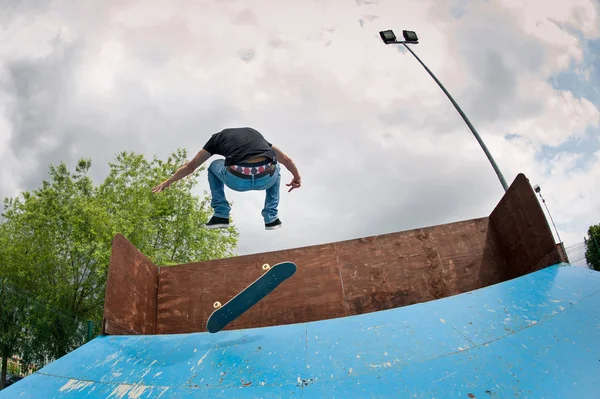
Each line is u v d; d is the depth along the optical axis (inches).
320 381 86.1
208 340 118.1
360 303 172.1
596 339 84.1
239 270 185.3
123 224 644.1
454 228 183.2
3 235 727.1
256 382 88.8
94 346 122.1
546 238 138.6
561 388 72.0
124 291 153.3
